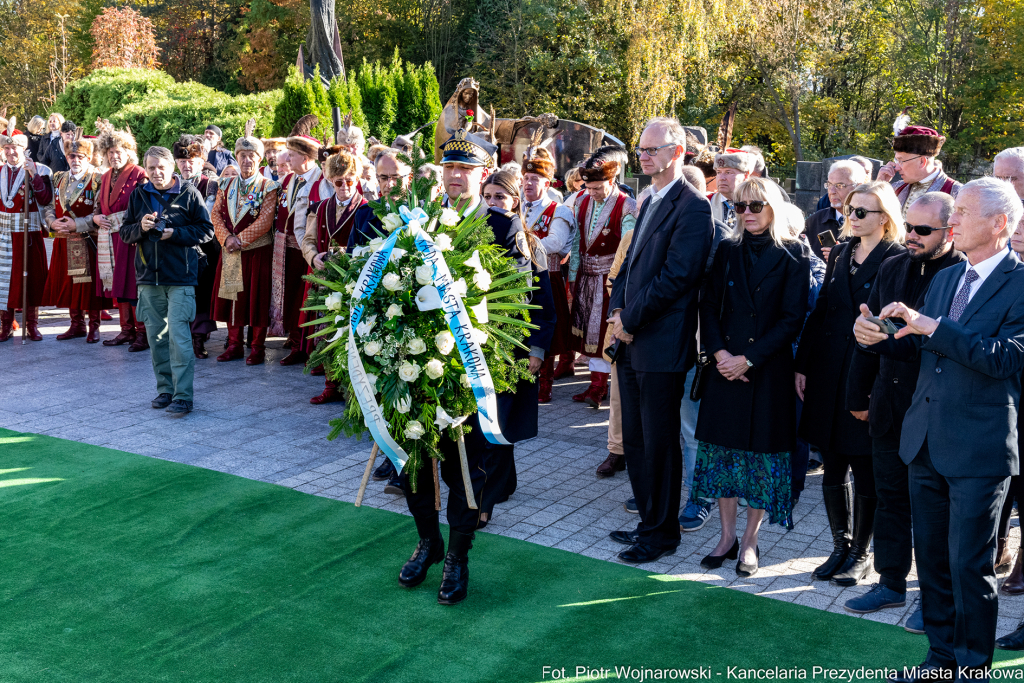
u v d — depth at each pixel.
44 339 9.17
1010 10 23.64
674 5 26.52
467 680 3.27
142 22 32.31
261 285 8.17
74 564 4.21
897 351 3.46
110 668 3.33
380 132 15.93
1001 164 4.68
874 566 3.95
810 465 5.89
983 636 3.13
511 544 4.53
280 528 4.66
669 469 4.30
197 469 5.51
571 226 6.90
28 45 32.84
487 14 33.75
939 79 24.16
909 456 3.29
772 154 33.00
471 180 4.21
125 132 8.45
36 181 8.88
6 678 3.25
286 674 3.30
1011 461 3.11
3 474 5.37
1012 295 3.06
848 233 4.30
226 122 15.55
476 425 3.91
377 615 3.77
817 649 3.52
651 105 26.77
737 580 4.16
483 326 3.72
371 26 37.84
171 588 3.99
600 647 3.52
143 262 6.50
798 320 4.05
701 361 4.30
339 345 3.79
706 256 4.15
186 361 6.62
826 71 28.84
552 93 29.81
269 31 37.19
